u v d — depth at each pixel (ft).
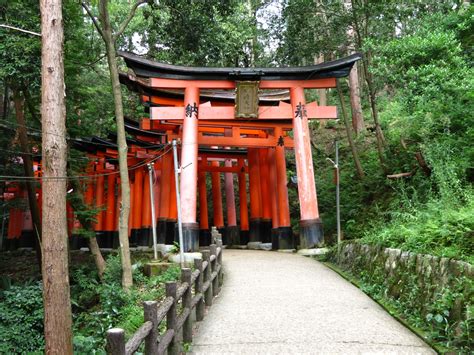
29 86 37.91
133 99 81.25
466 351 15.88
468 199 25.67
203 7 47.21
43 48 24.00
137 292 34.63
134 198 66.85
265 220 62.08
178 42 50.26
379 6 47.19
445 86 33.42
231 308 24.09
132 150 62.28
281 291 27.89
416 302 20.59
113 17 75.87
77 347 25.39
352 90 72.28
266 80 47.65
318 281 30.89
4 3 36.55
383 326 20.02
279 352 17.15
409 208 33.40
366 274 29.09
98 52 55.01
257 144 56.59
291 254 47.96
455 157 32.45
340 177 56.49
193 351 17.75
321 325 20.36
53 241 22.85
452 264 18.76
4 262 65.51
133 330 26.16
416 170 38.81
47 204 23.08
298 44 54.95
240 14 71.97
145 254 51.78
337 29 52.75
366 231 37.37
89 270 47.06
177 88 47.14
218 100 55.01
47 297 22.48
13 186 63.41
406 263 23.35
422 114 36.81
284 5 53.93
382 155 48.57
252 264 39.50
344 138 76.07
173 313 16.35
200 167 68.69
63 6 41.24
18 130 50.98
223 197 84.38
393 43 37.78
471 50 39.47
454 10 46.70
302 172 46.34
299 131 47.01
